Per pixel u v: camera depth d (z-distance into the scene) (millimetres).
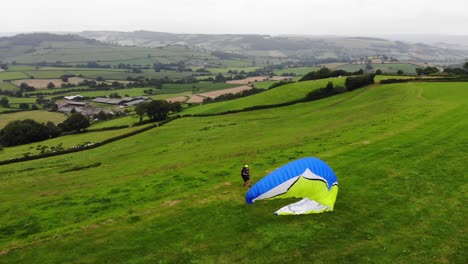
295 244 19984
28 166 71250
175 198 27453
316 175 23703
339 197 25531
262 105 106062
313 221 22344
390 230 21016
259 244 20141
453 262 18047
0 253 21000
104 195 31234
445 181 27203
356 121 58688
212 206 25156
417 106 62719
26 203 32469
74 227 24078
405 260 18328
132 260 19344
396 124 47844
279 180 23656
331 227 21578
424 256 18562
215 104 126188
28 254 20656
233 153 46062
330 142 42250
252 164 35969
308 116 81375
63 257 20078
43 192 40000
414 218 22188
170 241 20953
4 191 44656
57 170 60156
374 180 28219
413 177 28281
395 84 101750
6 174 63750
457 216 22109
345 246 19625
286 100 109500
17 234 24469
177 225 22781
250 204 25031
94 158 70438
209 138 71312
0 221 27734
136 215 24688
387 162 31969
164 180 33562
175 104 125625
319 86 115438
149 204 27078
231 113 106000
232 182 30141
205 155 48531
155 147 70750
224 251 19656
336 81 119000
